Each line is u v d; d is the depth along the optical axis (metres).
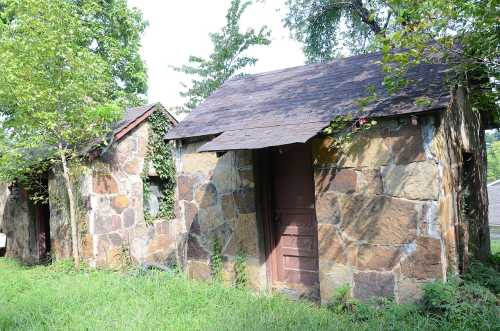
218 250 6.93
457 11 4.82
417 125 5.11
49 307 5.41
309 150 6.51
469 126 6.88
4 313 5.24
